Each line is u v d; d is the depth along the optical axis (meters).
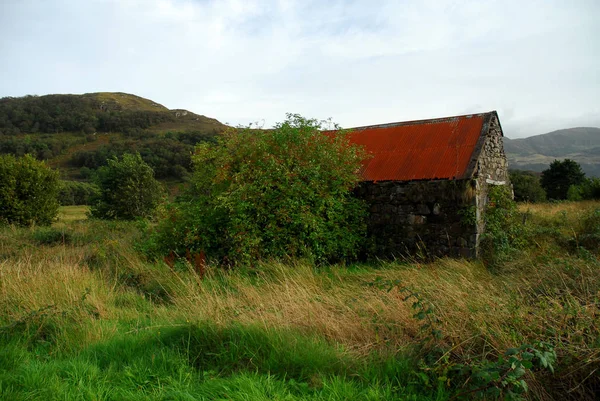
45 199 23.09
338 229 11.05
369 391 3.85
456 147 11.75
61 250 12.21
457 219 10.82
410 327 5.11
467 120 12.60
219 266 10.03
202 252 10.05
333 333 5.27
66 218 30.47
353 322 5.46
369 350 4.82
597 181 26.27
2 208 21.62
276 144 11.23
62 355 5.19
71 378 4.37
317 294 7.02
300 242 10.23
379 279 6.33
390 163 12.30
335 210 11.34
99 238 14.70
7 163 22.67
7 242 13.80
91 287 7.52
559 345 4.07
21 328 5.90
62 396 3.98
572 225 13.12
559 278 6.31
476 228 10.58
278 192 10.40
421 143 12.55
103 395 4.07
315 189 10.84
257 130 11.69
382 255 11.61
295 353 4.65
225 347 5.05
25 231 16.55
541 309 4.80
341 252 11.07
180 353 5.06
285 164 10.77
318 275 8.58
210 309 5.98
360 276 8.67
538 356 3.50
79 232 16.41
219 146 12.16
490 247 10.86
